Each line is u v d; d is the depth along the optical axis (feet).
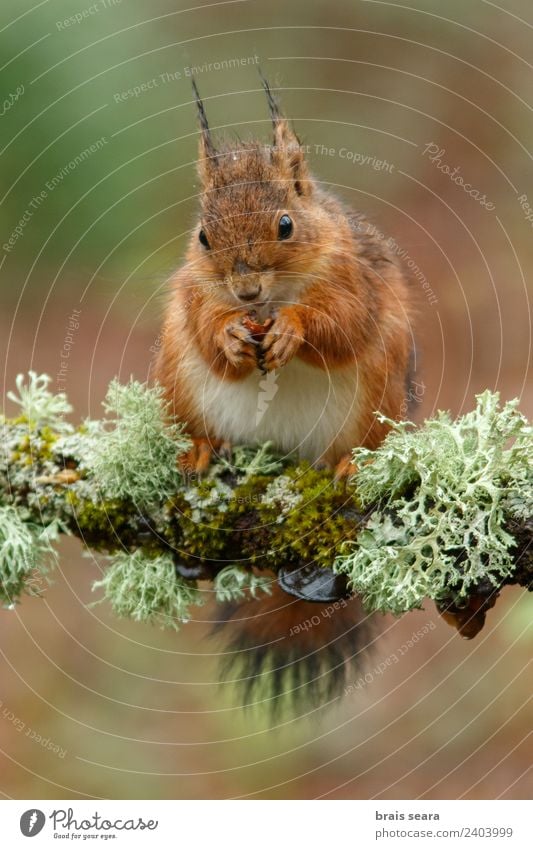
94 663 42.01
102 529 24.64
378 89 50.08
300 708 28.63
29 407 25.82
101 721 40.96
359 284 27.86
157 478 24.43
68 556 42.55
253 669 28.81
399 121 49.24
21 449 25.26
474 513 21.71
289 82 48.67
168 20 43.91
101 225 39.88
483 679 40.75
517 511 21.66
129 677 41.78
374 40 50.83
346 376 27.48
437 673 41.11
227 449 26.91
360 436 27.66
